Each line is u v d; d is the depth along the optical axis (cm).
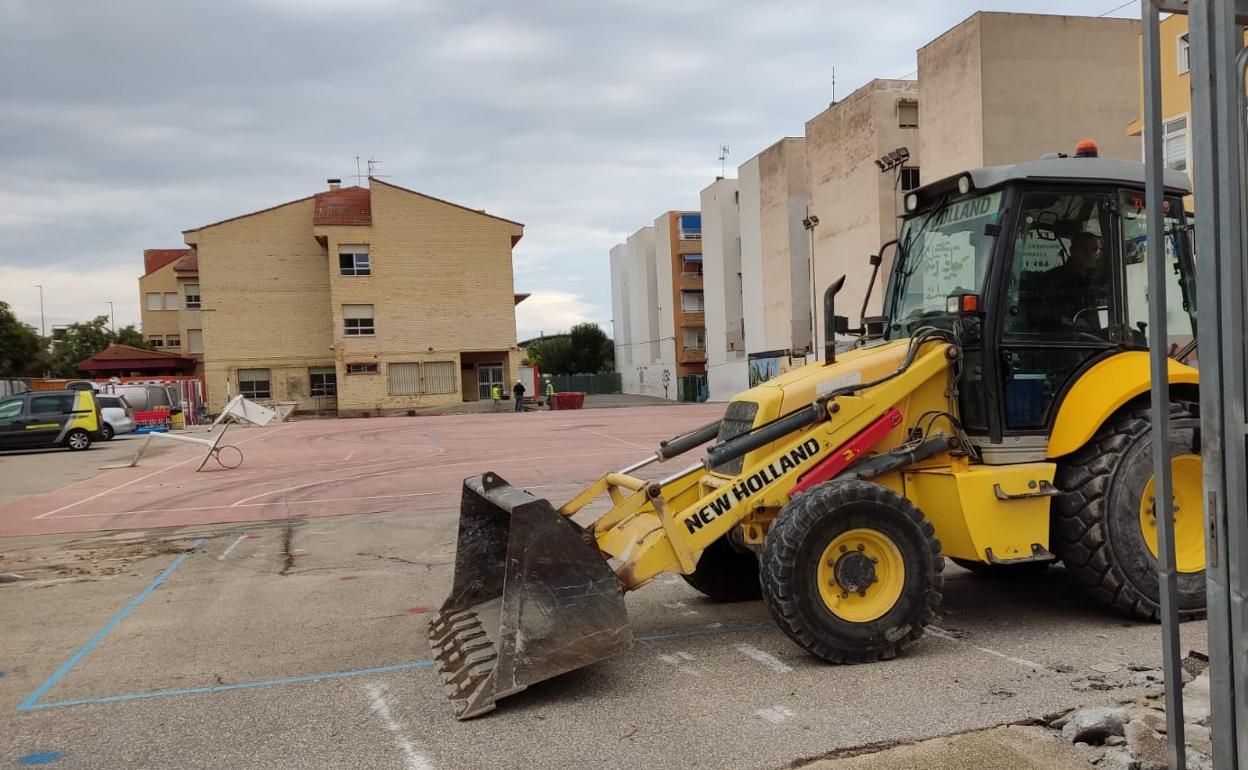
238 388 5084
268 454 2288
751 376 5316
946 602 623
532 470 1694
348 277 4934
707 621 604
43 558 964
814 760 372
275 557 926
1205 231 223
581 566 459
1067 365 552
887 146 3722
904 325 620
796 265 4784
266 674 527
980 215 570
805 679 471
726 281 5891
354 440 2725
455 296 5047
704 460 516
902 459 535
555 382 8119
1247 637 217
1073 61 3112
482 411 4944
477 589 575
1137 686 439
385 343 4969
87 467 2103
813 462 528
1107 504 525
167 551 983
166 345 6588
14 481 1830
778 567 472
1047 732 389
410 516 1183
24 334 5594
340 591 752
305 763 395
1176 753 246
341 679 511
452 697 457
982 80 3052
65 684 523
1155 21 236
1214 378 223
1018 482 525
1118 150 3155
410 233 4988
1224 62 216
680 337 6706
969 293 545
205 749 416
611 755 388
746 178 5362
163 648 593
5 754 419
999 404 536
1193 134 225
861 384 539
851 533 482
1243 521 218
